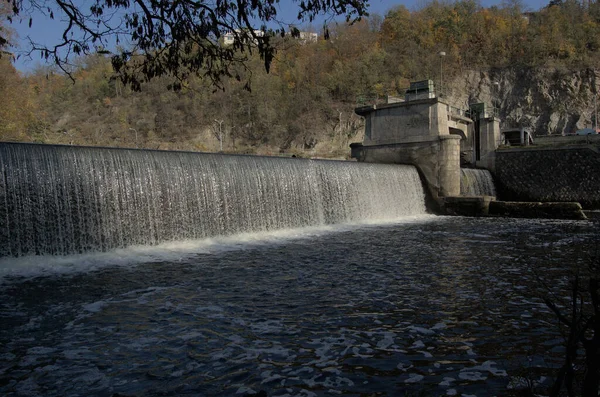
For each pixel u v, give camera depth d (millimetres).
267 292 10633
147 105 102438
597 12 83125
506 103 74812
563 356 7156
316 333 8141
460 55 82438
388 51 90125
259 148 88500
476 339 7891
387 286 11227
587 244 17234
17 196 13438
